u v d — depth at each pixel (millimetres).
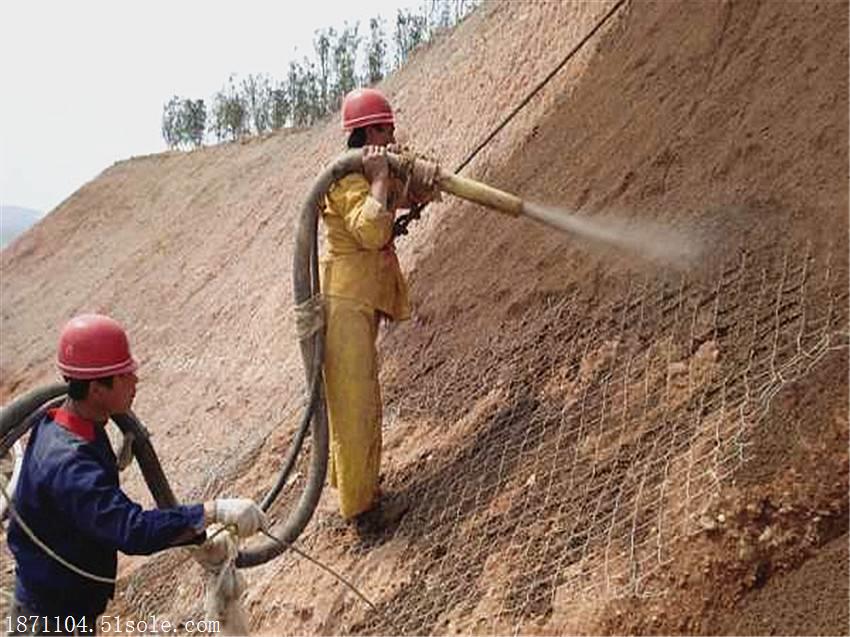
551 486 4699
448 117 10016
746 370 4332
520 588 4344
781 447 3914
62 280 21766
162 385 12781
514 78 8742
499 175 7359
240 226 15898
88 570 3701
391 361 6750
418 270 7344
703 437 4219
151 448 4484
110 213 23031
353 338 5391
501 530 4727
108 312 17766
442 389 6020
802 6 5590
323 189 5336
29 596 3697
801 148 4918
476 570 4645
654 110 6121
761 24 5777
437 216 7867
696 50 6152
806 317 4301
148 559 7125
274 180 16172
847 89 4906
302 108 24234
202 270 15773
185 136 27078
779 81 5359
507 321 5953
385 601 4910
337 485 5574
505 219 6750
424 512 5254
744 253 4789
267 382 9844
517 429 5207
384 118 5410
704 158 5426
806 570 3672
